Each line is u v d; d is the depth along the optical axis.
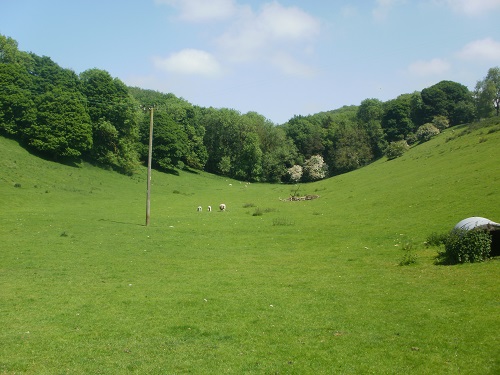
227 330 15.35
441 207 40.91
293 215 52.38
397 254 28.11
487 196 39.81
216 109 158.25
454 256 23.91
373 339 13.72
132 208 63.44
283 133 151.12
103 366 12.46
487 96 120.00
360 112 164.25
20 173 76.50
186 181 112.31
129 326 16.05
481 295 17.22
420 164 74.19
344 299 18.69
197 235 40.34
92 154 100.88
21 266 27.73
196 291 21.25
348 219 45.22
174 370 12.09
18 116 90.62
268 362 12.40
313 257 29.81
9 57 106.25
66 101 92.94
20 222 45.53
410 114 139.50
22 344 14.30
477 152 64.25
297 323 15.80
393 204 48.53
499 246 24.39
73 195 72.31
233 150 143.62
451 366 11.43
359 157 134.12
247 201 74.44
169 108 136.88
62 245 34.88
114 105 103.38
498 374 10.80
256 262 28.97
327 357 12.54
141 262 29.28
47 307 18.70
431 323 14.66
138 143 115.50
